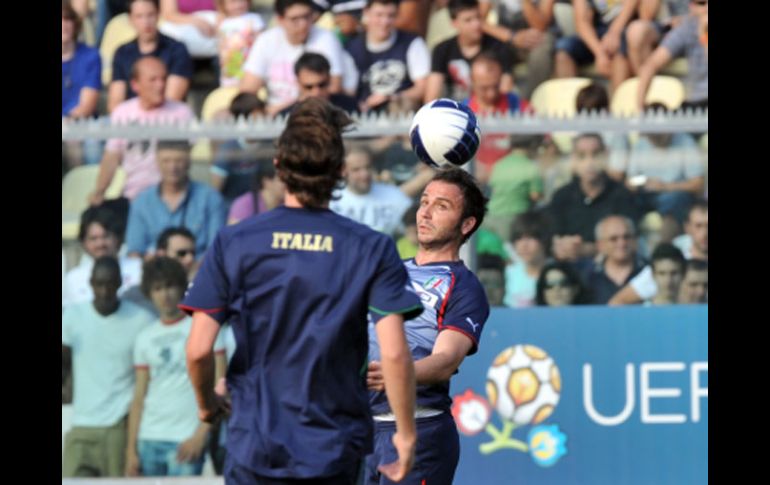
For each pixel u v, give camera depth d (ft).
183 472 98.89
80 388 98.63
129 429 98.78
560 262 99.66
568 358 98.32
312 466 45.19
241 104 106.42
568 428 97.81
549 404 97.96
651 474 97.45
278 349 45.91
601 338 98.58
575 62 107.24
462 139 69.67
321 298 45.70
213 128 101.55
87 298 99.40
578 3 107.65
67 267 99.40
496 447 97.50
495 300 99.55
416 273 64.08
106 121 100.89
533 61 107.04
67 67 106.22
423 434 62.80
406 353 45.68
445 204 64.23
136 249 100.37
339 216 47.14
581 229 99.96
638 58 106.73
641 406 97.96
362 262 46.03
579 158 100.53
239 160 101.55
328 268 45.88
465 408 97.91
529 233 100.07
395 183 100.58
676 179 100.12
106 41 107.24
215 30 108.17
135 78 106.93
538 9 107.55
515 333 98.58
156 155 101.09
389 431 63.16
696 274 99.19
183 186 101.09
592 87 106.11
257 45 107.96
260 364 46.03
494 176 100.53
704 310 98.58
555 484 97.40
